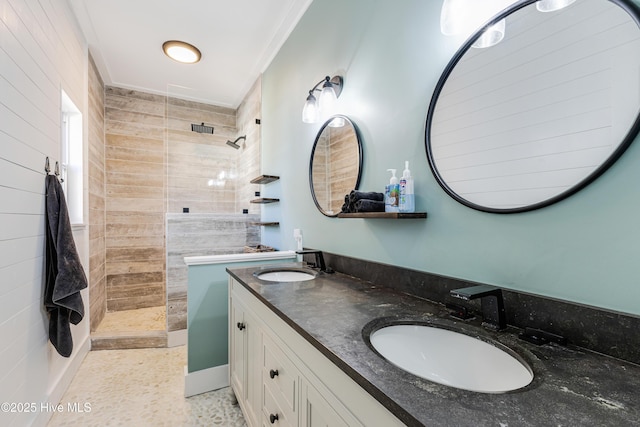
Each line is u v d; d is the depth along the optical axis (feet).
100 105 10.74
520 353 2.23
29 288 4.80
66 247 5.59
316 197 6.38
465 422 1.44
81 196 8.23
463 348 2.67
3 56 4.06
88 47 8.93
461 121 3.33
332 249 5.82
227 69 10.32
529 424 1.43
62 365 6.23
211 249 9.43
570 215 2.45
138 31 8.29
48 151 5.70
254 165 10.86
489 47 3.07
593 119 2.31
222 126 12.92
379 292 3.97
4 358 4.00
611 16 2.23
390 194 4.00
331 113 5.95
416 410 1.53
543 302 2.54
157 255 12.05
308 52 7.00
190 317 6.10
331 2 6.07
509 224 2.89
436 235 3.64
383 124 4.55
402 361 2.70
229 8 7.41
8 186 4.17
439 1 3.68
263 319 3.92
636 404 1.59
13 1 4.38
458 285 3.28
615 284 2.20
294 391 2.97
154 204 12.06
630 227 2.13
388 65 4.48
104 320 10.23
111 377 6.82
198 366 6.13
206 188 12.10
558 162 2.52
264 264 6.44
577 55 2.42
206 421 5.24
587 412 1.52
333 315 3.03
